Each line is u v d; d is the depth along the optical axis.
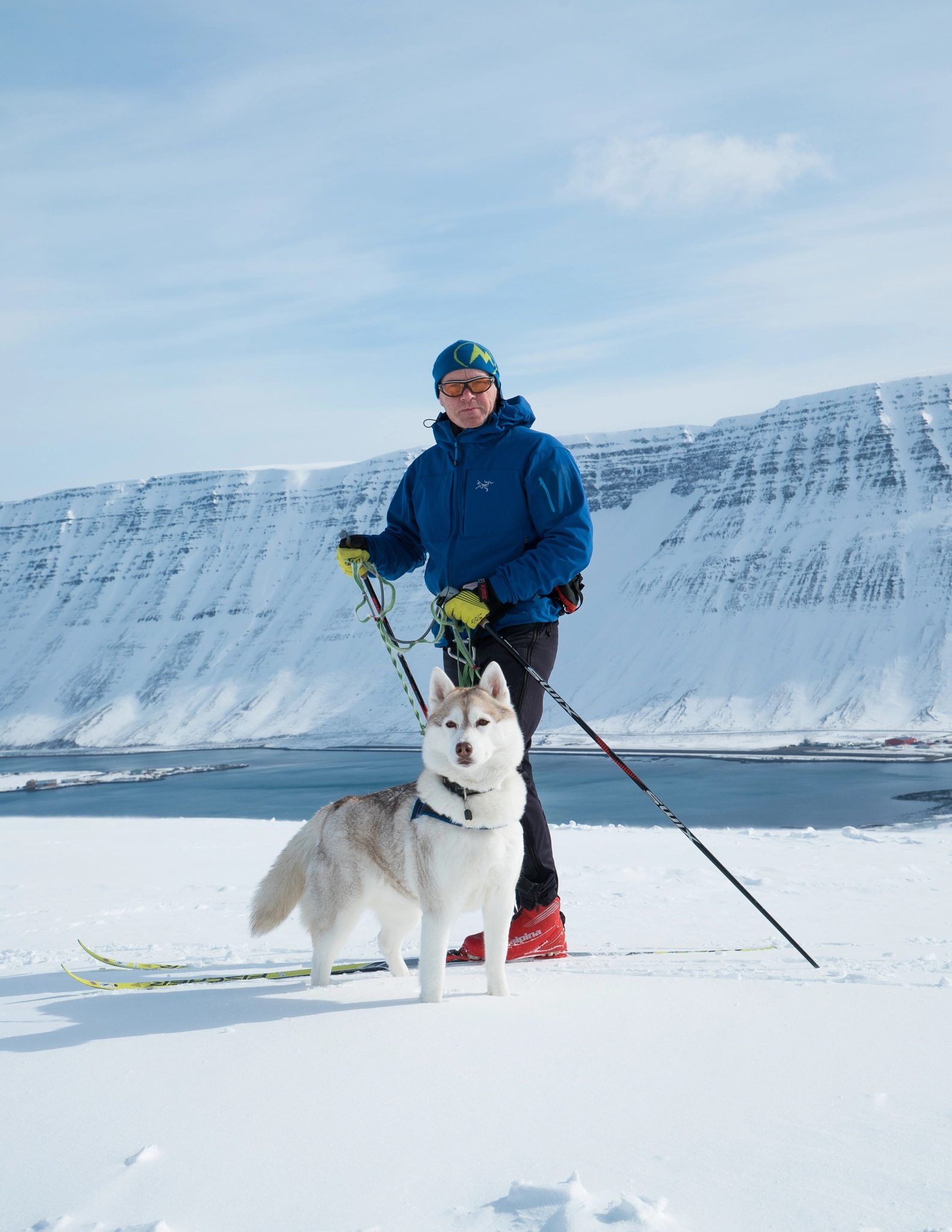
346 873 3.76
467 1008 2.83
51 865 11.46
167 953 5.11
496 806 3.23
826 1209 1.42
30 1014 3.03
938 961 4.20
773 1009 2.64
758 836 12.88
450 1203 1.51
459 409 4.11
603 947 4.88
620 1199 1.47
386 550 4.54
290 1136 1.83
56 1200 1.60
